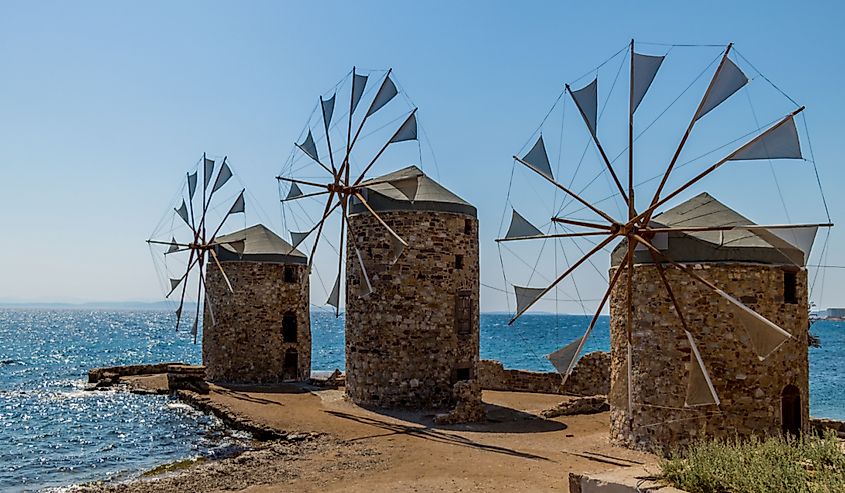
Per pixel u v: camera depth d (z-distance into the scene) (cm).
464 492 1304
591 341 10925
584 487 1024
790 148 1366
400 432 1902
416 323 2300
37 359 6350
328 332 16375
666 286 1542
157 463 1789
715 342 1589
